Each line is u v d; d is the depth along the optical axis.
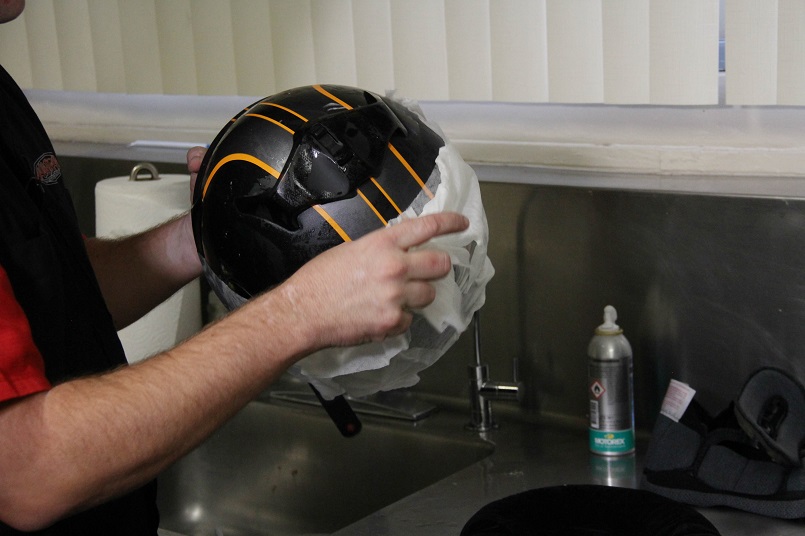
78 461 0.64
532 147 1.35
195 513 1.44
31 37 1.73
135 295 1.03
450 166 0.73
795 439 0.98
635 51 1.19
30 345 0.65
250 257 0.73
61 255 0.86
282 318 0.69
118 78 1.65
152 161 1.56
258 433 1.38
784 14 1.10
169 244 1.03
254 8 1.46
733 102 1.16
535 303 1.20
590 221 1.14
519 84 1.28
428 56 1.33
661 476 0.99
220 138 0.77
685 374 1.12
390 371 0.76
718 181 1.19
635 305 1.13
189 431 0.67
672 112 1.27
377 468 1.28
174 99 1.71
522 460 1.12
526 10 1.25
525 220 1.19
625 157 1.28
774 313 1.05
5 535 0.77
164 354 0.69
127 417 0.65
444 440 1.21
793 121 1.20
